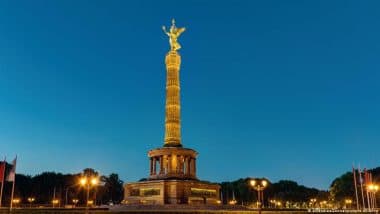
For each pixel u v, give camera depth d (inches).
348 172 7047.2
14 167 2632.9
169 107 3329.2
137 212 2394.2
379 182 6048.2
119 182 7175.2
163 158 3191.4
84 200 6663.4
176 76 3408.0
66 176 7057.1
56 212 2632.9
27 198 6653.5
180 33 3558.1
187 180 3026.6
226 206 2972.4
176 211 2416.3
